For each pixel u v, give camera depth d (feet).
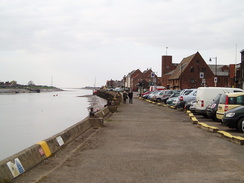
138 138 37.50
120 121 58.13
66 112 133.18
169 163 24.54
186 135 40.09
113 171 22.06
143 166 23.56
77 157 26.76
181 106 85.05
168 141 35.27
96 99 278.87
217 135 40.01
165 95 132.98
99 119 49.67
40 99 270.05
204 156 27.20
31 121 96.07
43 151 26.50
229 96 49.01
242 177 20.45
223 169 22.62
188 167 23.24
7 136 65.05
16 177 20.47
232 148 31.01
